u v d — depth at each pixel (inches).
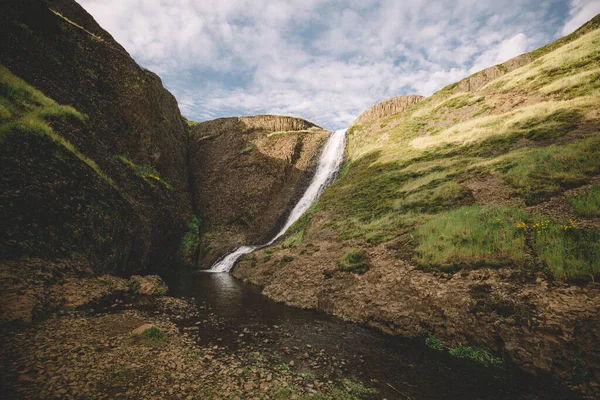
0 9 761.0
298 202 1497.3
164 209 1119.0
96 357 257.9
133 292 520.1
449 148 1074.1
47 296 368.8
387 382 262.8
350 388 249.8
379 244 625.9
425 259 480.7
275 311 498.3
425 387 254.8
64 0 1263.5
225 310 497.0
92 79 1036.5
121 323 357.1
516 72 1401.3
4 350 244.5
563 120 839.1
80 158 624.4
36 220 445.7
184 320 422.3
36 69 792.9
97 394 202.4
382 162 1247.5
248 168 1673.2
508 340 295.3
